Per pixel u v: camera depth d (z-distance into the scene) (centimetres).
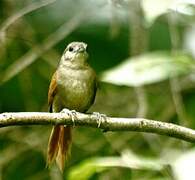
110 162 950
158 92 1384
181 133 823
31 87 1375
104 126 825
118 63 1441
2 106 1409
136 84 993
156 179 941
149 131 823
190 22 1298
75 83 1041
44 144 1339
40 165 1364
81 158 1345
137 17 1230
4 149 1341
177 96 1201
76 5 1438
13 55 1410
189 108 1370
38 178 1326
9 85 1400
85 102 1063
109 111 1351
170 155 1115
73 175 967
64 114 813
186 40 1364
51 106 1070
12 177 1350
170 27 1246
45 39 1405
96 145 1327
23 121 781
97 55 1439
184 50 1352
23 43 1400
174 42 1219
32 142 1334
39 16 1450
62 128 966
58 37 1341
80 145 1330
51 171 1244
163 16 1359
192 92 1385
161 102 1373
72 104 1058
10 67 1326
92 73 1058
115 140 1309
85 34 1438
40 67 1398
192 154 835
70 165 1343
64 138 967
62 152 965
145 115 1169
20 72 1350
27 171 1355
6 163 1312
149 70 1001
